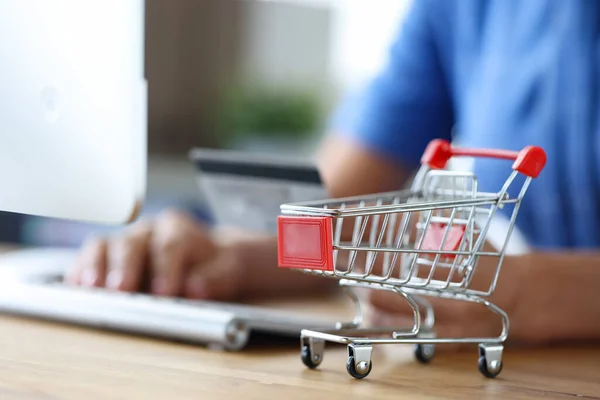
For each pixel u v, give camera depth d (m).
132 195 0.88
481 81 1.92
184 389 0.79
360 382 0.87
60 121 0.91
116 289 1.43
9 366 0.87
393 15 3.92
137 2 0.87
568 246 1.80
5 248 2.40
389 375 0.92
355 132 2.04
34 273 1.46
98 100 0.89
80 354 0.97
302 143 4.37
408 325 1.19
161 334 1.07
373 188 2.03
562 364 1.07
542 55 1.80
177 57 4.32
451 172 0.96
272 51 4.52
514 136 1.81
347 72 4.49
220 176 1.43
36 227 2.76
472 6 1.95
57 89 0.90
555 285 1.23
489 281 1.17
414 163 2.06
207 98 4.41
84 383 0.80
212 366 0.92
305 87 4.47
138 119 0.88
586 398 0.85
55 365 0.89
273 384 0.83
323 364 0.96
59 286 1.27
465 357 1.07
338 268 0.90
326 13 4.56
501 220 1.45
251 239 1.74
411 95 2.03
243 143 4.36
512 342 1.23
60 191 0.92
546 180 1.79
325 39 4.58
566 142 1.78
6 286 1.25
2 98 0.94
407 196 1.01
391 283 0.88
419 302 1.09
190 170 4.05
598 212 1.78
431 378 0.91
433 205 0.86
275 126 4.36
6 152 0.94
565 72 1.78
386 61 2.08
